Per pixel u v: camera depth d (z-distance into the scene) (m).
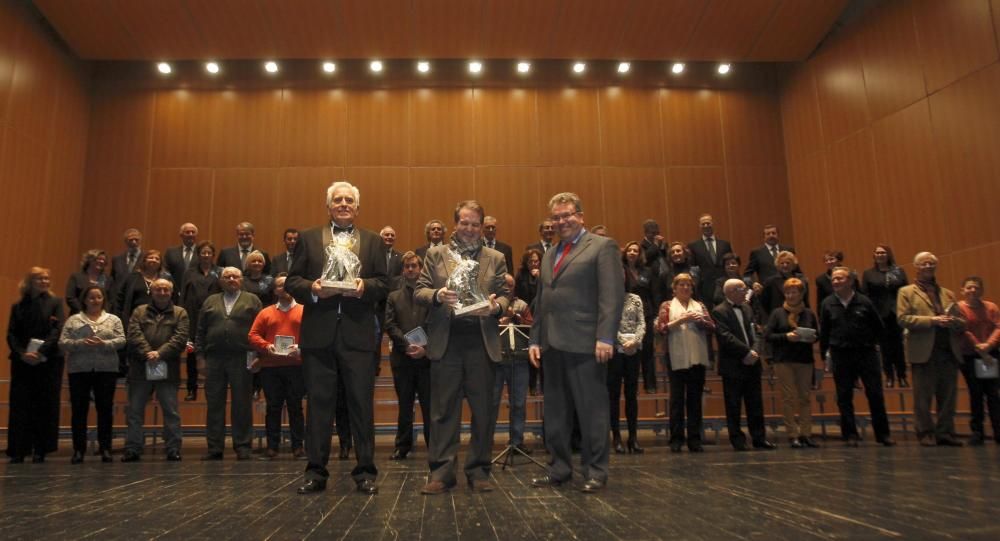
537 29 10.66
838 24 10.89
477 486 3.63
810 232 11.41
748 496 3.30
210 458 6.00
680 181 11.89
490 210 11.62
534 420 7.68
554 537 2.42
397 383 5.98
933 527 2.51
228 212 11.37
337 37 10.72
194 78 11.76
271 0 9.84
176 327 6.32
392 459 5.81
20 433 5.90
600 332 3.54
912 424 8.25
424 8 10.11
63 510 3.14
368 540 2.41
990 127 8.23
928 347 6.37
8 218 9.37
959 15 8.67
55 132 10.52
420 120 11.87
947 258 8.78
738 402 6.26
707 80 12.23
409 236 11.48
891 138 9.74
